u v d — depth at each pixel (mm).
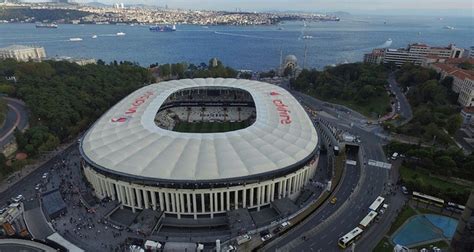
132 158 144625
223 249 116000
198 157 145125
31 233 124750
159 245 117562
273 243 119812
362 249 117250
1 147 184375
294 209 140500
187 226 136500
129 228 128750
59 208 136750
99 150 152750
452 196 141875
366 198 146375
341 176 165125
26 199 148125
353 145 197750
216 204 139000
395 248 113250
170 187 135000
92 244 119875
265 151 151875
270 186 143500
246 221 133250
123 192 142875
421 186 146375
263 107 198750
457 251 80188
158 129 168500
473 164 159500
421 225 129875
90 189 156500
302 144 162875
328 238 122125
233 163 141375
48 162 184375
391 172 169000
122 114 188000
